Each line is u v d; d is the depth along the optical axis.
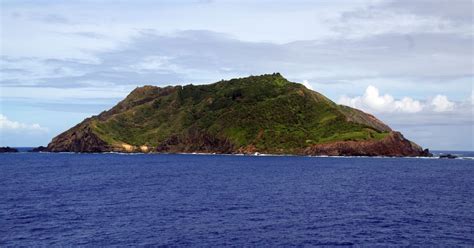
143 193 86.44
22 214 61.19
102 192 88.25
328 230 51.84
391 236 49.03
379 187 100.25
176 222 55.75
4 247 43.81
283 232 50.66
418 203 74.12
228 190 92.44
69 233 49.31
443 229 52.69
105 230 50.84
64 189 94.25
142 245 44.56
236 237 48.12
